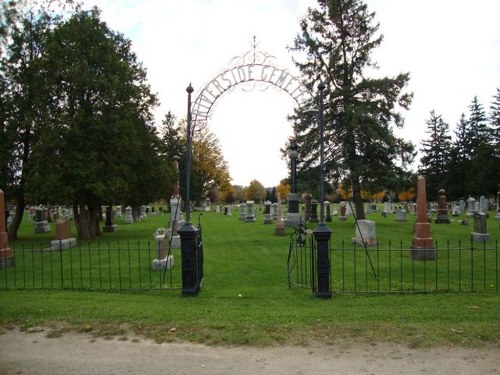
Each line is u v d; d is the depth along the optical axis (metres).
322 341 6.54
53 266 14.98
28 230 33.44
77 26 23.31
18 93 23.58
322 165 9.91
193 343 6.54
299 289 10.59
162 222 41.62
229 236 24.66
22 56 23.73
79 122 22.39
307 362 5.84
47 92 23.38
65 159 22.02
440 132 72.44
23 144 24.50
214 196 104.50
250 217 38.34
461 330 6.82
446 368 5.61
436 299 9.13
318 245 9.52
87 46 23.69
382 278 12.08
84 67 22.88
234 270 13.60
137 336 6.85
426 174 70.00
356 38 34.81
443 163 69.81
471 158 64.19
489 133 61.72
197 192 67.50
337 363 5.80
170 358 6.02
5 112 23.23
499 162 56.19
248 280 11.95
